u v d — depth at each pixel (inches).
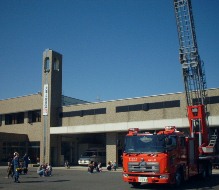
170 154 629.3
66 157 1798.7
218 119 1169.4
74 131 1596.9
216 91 1255.5
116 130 1454.2
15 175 804.6
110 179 890.7
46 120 1720.0
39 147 1776.6
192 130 871.1
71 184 750.5
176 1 997.8
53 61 1763.0
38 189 652.1
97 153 1664.6
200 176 808.9
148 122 1358.3
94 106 1606.8
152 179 617.9
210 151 831.1
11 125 1935.3
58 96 1763.0
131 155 645.3
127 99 1497.3
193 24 986.1
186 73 985.5
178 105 1346.0
